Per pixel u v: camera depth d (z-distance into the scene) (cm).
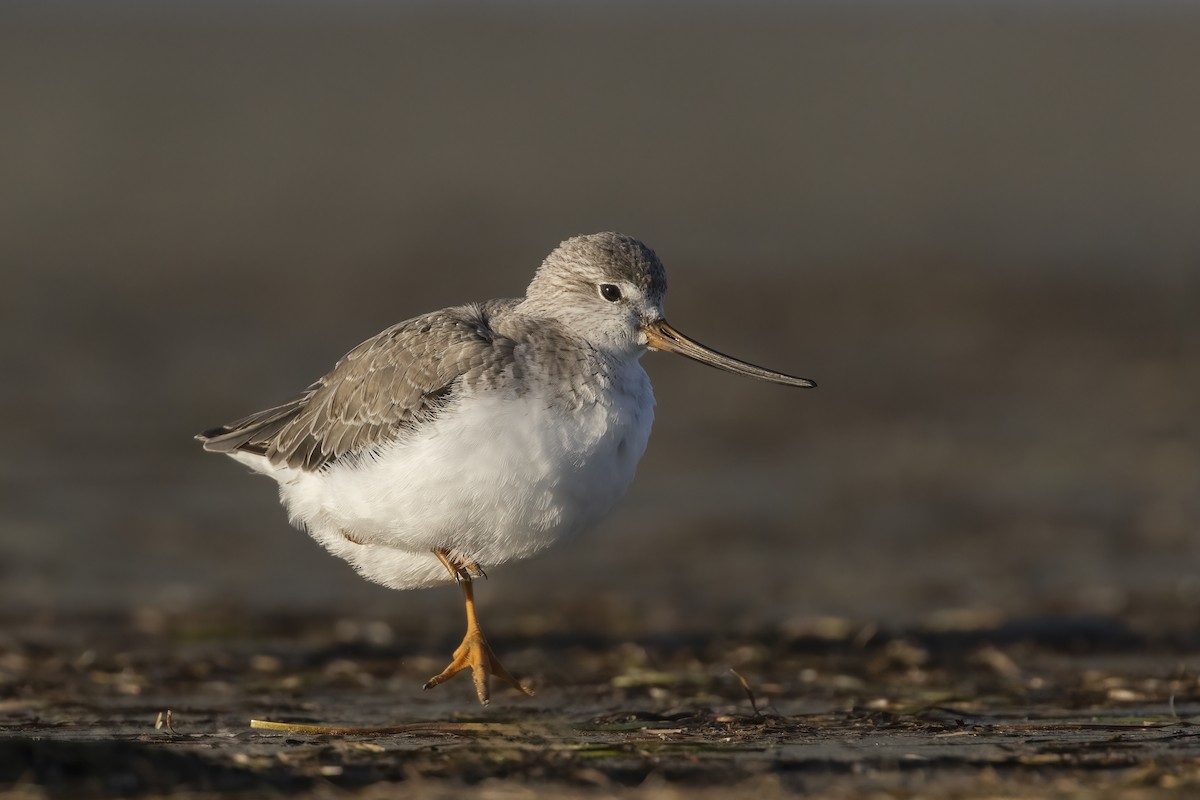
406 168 3894
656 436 1956
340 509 910
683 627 1239
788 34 5653
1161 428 1938
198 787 708
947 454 1859
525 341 900
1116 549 1489
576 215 3400
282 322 2522
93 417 1973
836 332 2486
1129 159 3866
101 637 1191
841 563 1462
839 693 996
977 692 988
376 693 1014
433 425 865
